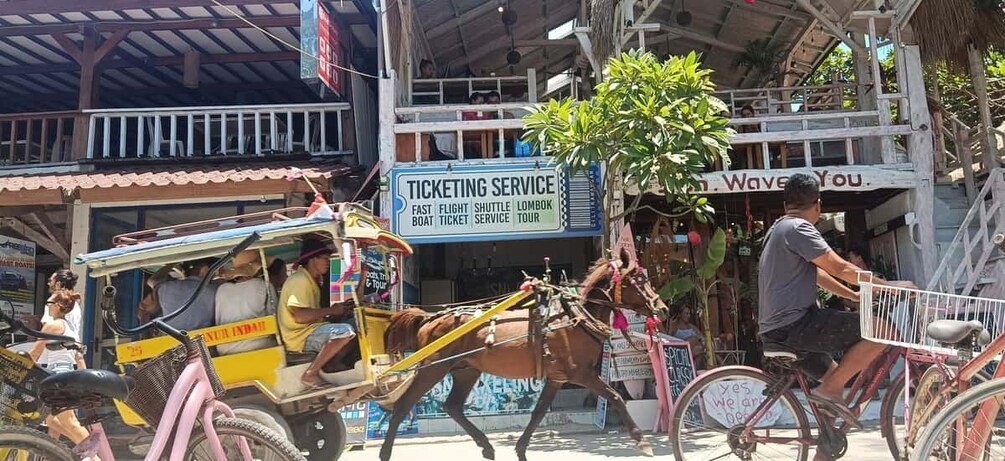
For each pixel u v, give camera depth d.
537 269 13.05
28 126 10.67
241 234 5.19
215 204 10.66
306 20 9.42
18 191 8.79
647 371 8.66
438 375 5.71
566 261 13.06
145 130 12.88
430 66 11.64
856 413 4.38
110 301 3.87
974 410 3.47
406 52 10.67
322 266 5.55
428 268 12.89
